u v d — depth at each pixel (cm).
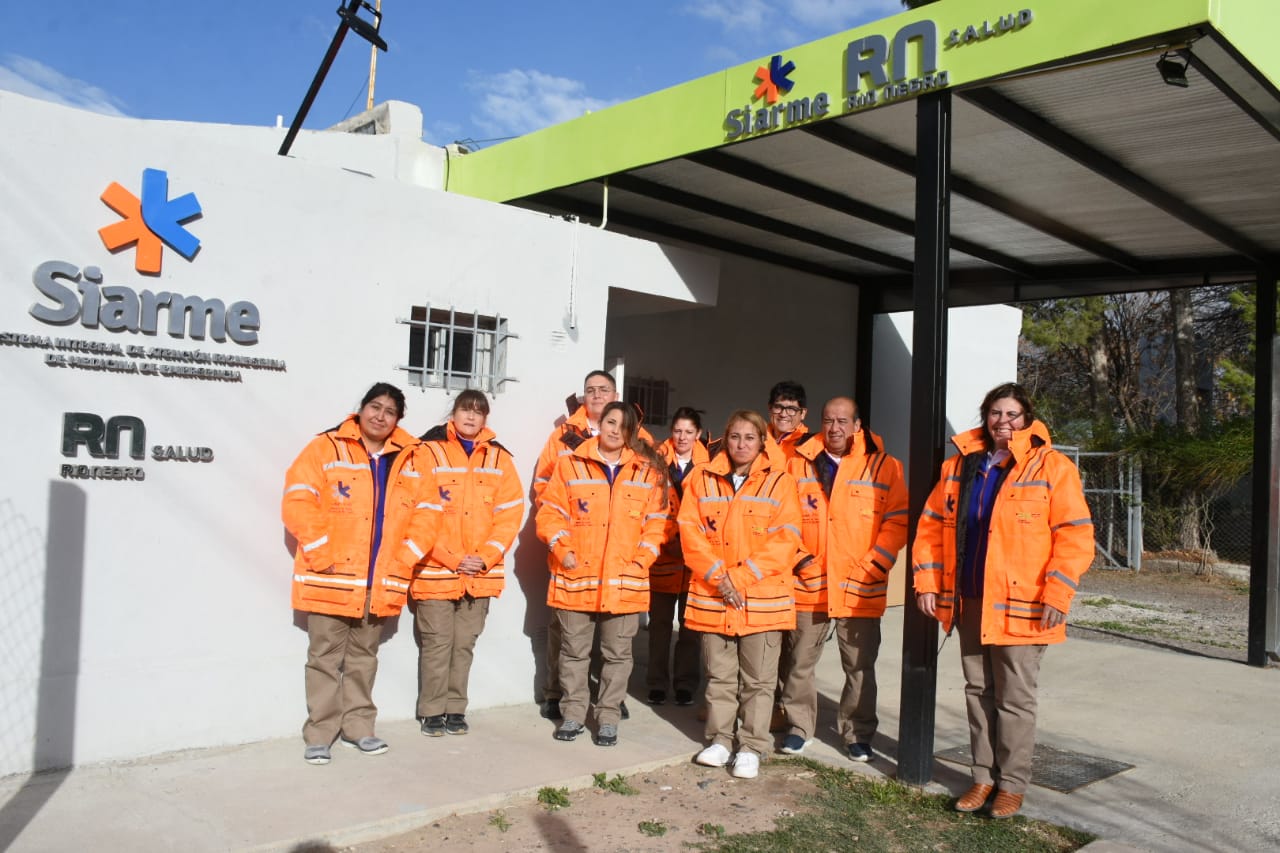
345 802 424
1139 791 497
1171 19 423
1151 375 2594
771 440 521
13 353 427
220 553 488
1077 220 773
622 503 531
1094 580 1409
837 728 590
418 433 565
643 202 778
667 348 939
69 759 444
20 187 430
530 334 614
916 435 500
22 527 430
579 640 536
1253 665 823
